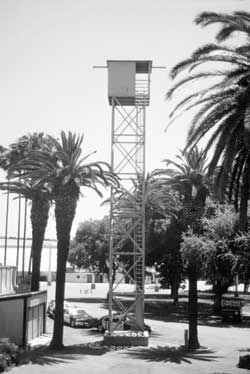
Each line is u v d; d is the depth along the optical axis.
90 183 34.28
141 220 40.09
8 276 37.09
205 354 31.97
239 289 113.50
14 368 25.67
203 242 37.03
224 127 21.81
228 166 21.41
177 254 58.16
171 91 23.33
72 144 34.53
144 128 39.66
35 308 39.12
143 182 39.16
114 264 77.12
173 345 36.69
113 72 39.81
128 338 35.94
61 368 25.98
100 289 104.94
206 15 21.44
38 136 50.72
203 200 37.59
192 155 36.91
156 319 54.94
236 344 37.25
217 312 59.44
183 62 22.56
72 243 91.25
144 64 40.09
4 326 34.34
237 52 21.39
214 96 22.03
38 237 43.56
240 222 23.19
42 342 37.00
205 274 43.31
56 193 34.28
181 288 104.56
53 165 34.34
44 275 126.69
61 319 33.62
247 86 21.56
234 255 36.31
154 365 27.42
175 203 45.59
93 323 46.47
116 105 40.16
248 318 56.97
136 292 39.09
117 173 39.41
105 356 30.44
